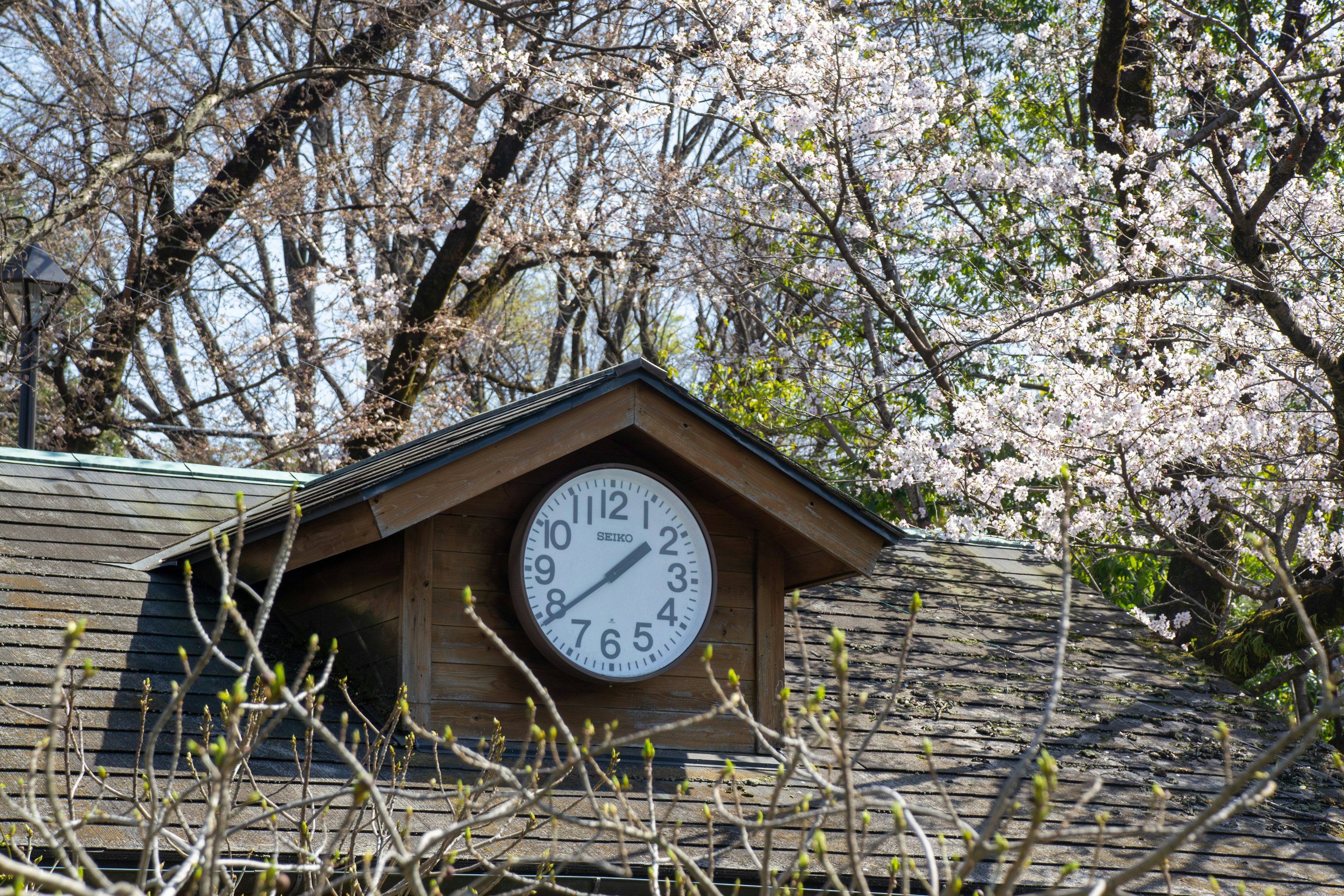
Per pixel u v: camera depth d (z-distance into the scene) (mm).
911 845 5965
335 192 22484
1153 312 12312
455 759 5832
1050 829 6414
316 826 4996
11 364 13961
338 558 6449
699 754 6391
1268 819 7012
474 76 15539
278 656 6445
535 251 19250
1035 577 10062
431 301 18828
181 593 6816
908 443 12703
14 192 16906
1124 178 13719
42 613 6246
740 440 6363
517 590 6020
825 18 14602
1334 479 12398
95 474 8078
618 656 6133
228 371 19422
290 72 16812
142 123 17312
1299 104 13484
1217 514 13828
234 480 8609
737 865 5438
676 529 6379
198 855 2633
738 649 6633
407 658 5906
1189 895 6098
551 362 28078
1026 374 14547
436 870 4676
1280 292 13047
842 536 6555
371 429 18250
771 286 19531
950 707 7543
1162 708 8203
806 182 14969
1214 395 11586
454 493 5883
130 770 5191
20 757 5117
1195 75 15031
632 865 5293
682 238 18031
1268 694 16594
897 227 15711
